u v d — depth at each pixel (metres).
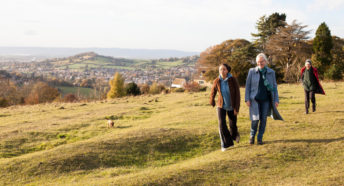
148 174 4.81
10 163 5.97
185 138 7.34
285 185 4.00
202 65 55.75
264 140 6.37
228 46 53.97
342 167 4.54
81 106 17.45
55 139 8.97
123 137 7.46
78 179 5.12
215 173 4.66
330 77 27.83
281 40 44.59
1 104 36.16
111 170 5.56
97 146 6.82
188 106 14.48
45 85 51.00
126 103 18.39
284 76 39.69
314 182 4.02
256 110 5.75
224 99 5.64
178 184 4.31
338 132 6.53
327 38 41.06
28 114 14.59
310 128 7.18
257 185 4.15
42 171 5.55
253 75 5.68
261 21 53.03
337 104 10.46
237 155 5.48
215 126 8.58
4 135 9.28
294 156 5.24
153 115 12.78
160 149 6.81
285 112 9.83
